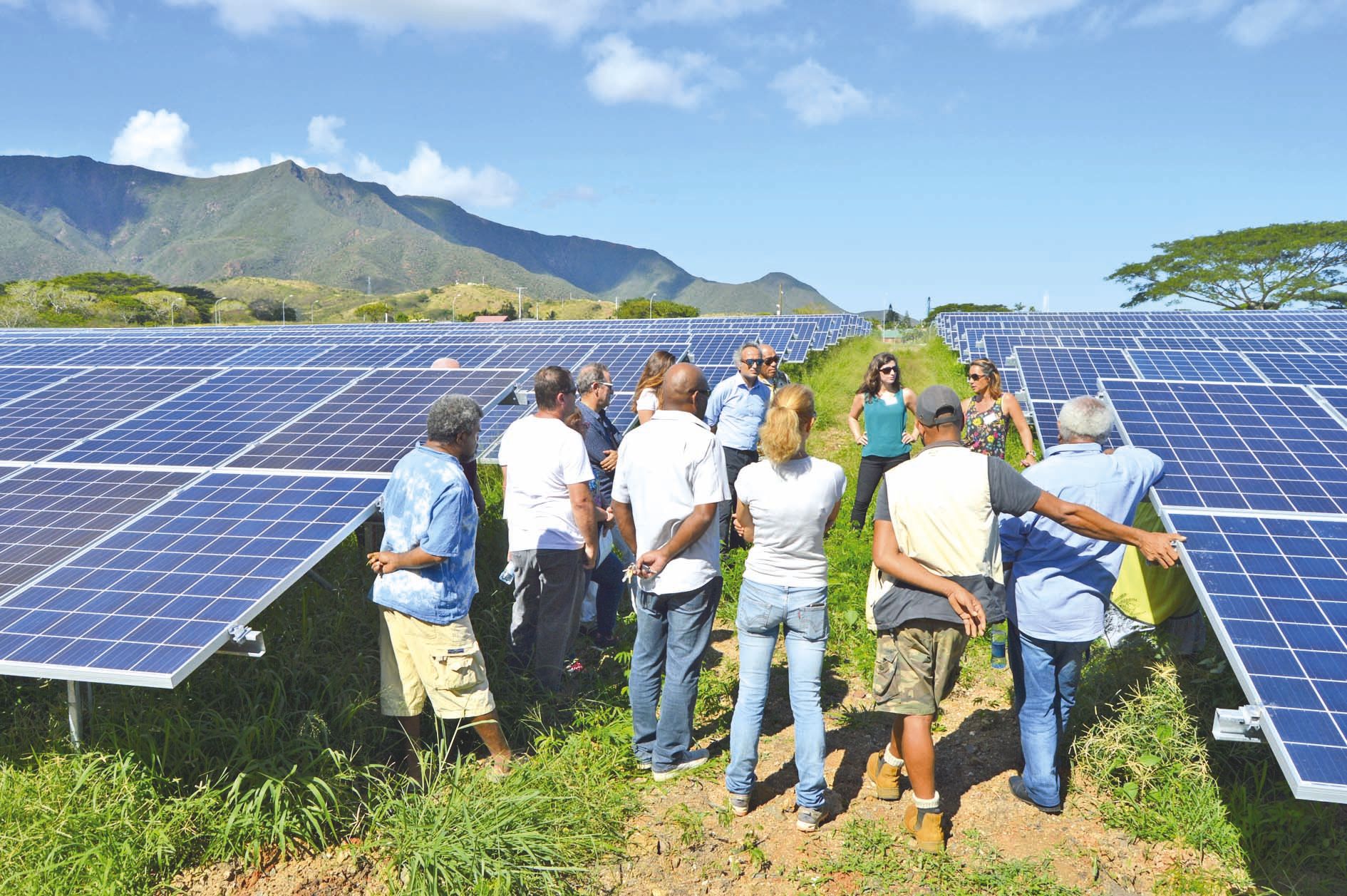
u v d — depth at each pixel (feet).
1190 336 70.95
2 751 14.93
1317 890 11.94
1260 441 17.95
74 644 13.04
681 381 14.96
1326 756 10.20
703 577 14.83
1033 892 12.17
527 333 81.05
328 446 21.07
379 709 16.53
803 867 13.05
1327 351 57.72
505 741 15.43
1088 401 14.19
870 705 18.30
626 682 19.44
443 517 14.33
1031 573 13.66
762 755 16.51
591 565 17.40
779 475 13.75
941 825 13.73
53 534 17.01
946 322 110.73
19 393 32.45
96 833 12.61
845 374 79.20
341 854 13.32
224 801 13.52
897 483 13.19
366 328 94.68
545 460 17.83
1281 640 12.00
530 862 12.75
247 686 16.49
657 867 13.14
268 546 15.81
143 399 28.60
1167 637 16.20
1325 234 198.49
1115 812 13.75
